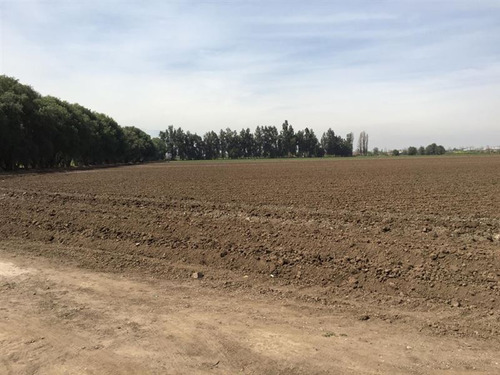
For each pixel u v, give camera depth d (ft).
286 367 13.51
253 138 587.68
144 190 71.41
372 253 26.71
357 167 178.70
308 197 59.16
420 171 131.64
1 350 14.84
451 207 47.44
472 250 26.71
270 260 26.09
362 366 13.57
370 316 18.17
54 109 179.32
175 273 24.95
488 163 188.85
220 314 18.37
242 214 43.55
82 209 46.91
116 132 303.68
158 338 15.80
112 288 22.17
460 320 17.65
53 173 143.13
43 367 13.56
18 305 19.53
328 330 16.63
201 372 13.21
